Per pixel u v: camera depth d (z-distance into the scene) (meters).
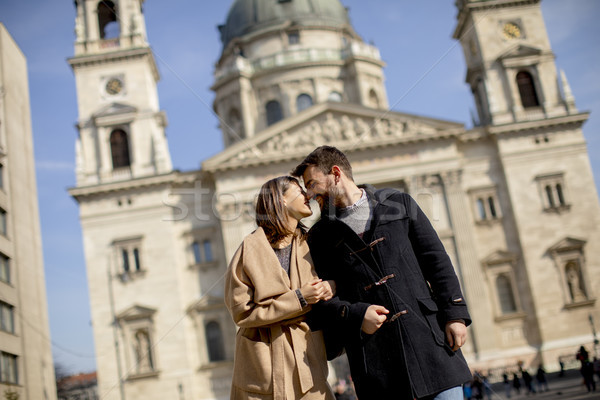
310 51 73.62
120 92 56.25
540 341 52.72
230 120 73.06
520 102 57.41
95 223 51.62
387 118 55.38
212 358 43.03
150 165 54.34
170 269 50.00
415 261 4.82
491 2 58.53
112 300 48.84
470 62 60.41
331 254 4.96
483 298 52.72
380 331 4.63
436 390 4.45
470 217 55.88
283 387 4.61
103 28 57.22
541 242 54.81
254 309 4.69
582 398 21.97
